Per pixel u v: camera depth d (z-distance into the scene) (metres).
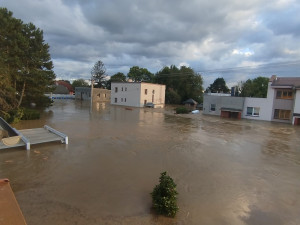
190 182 8.52
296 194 7.94
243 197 7.48
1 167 9.12
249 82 59.41
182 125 23.91
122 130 18.97
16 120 20.23
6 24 21.77
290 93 29.86
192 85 67.88
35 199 6.61
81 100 63.53
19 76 23.45
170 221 5.82
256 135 19.66
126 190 7.50
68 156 10.93
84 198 6.80
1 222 3.29
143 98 51.00
